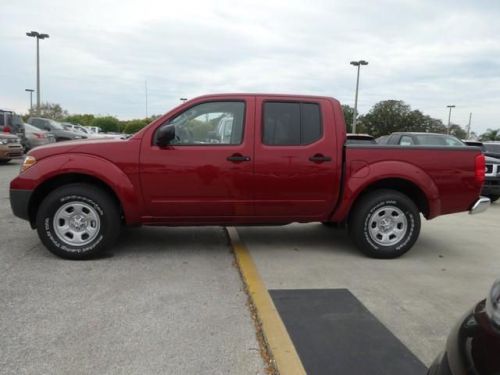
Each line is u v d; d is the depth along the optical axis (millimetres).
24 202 5055
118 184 5047
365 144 5574
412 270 5102
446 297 4277
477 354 1717
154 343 3252
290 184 5316
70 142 5258
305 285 4496
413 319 3752
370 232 5469
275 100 5332
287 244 6090
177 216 5273
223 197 5250
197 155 5156
